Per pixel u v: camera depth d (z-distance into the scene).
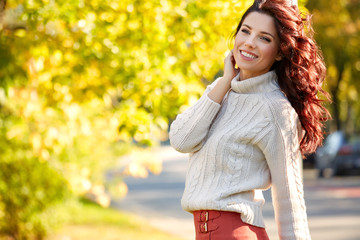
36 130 8.23
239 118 3.53
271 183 3.59
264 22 3.50
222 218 3.50
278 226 3.58
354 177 25.33
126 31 6.59
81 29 6.55
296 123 3.54
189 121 3.60
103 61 6.68
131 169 8.95
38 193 10.73
